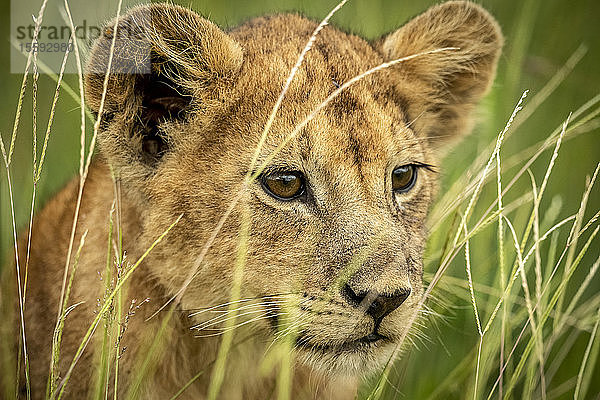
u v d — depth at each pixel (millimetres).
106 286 6617
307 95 7195
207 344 7430
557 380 9383
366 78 7492
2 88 12625
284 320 6941
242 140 7090
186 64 7152
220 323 7254
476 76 8898
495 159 9531
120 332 6598
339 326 6785
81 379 7297
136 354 7242
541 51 12859
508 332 8156
